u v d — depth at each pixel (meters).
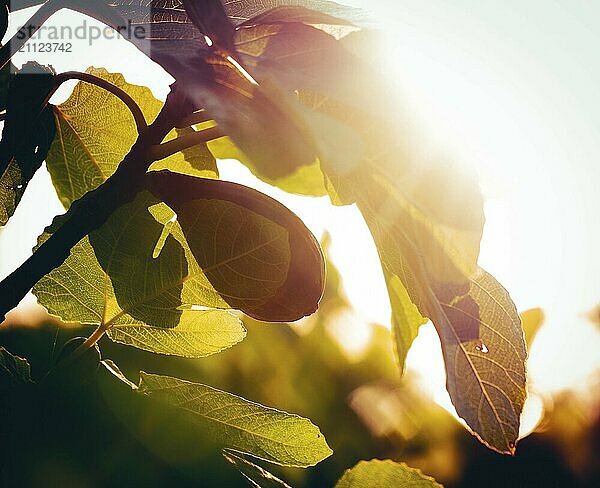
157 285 0.45
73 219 0.42
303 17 0.40
